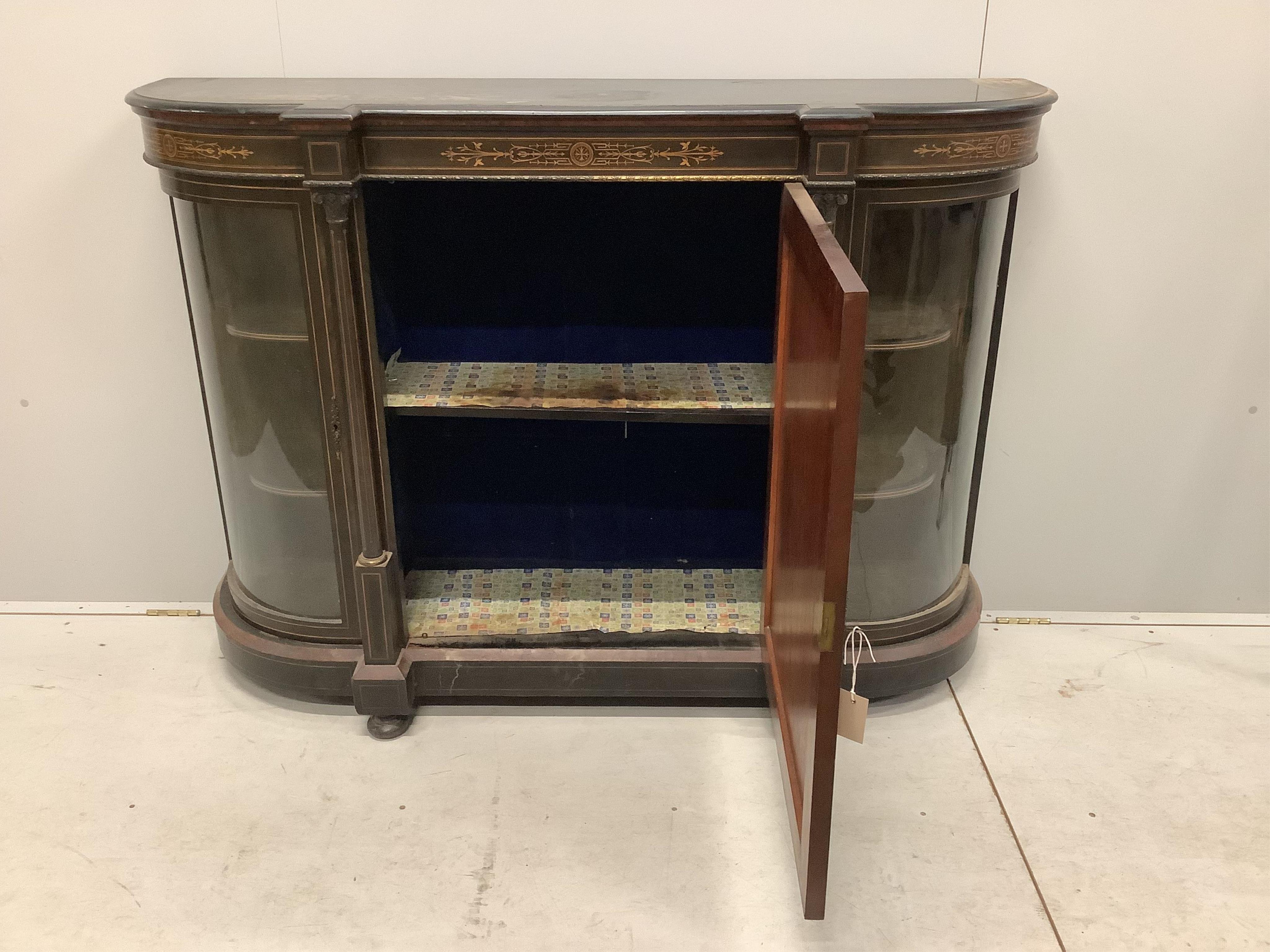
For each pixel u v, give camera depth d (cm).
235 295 173
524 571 218
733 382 190
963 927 151
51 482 223
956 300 176
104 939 148
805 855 144
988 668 212
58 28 188
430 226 192
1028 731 193
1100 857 164
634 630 197
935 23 188
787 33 190
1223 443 217
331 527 183
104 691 203
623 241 192
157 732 192
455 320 199
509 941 149
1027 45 189
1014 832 169
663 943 148
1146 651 218
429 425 208
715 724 195
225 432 188
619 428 208
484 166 157
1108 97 192
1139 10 186
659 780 180
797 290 155
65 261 204
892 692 193
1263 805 175
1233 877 160
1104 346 210
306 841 166
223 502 200
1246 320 207
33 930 149
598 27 189
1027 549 229
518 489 214
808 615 146
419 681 191
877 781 180
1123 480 221
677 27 189
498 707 200
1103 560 229
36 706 198
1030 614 233
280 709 198
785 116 153
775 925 151
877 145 157
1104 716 197
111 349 211
